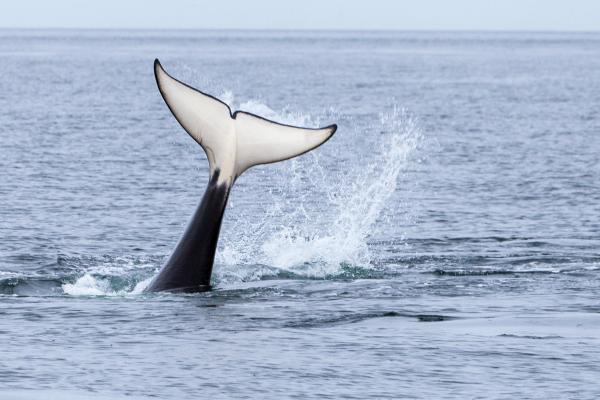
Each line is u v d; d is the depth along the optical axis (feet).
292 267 226.99
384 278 216.54
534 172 431.43
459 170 438.40
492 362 140.67
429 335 157.99
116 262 237.66
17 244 260.83
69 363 138.62
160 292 191.83
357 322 168.35
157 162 458.91
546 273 222.28
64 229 285.84
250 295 192.03
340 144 530.68
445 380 131.64
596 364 139.33
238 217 315.58
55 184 380.99
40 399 121.49
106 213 317.01
